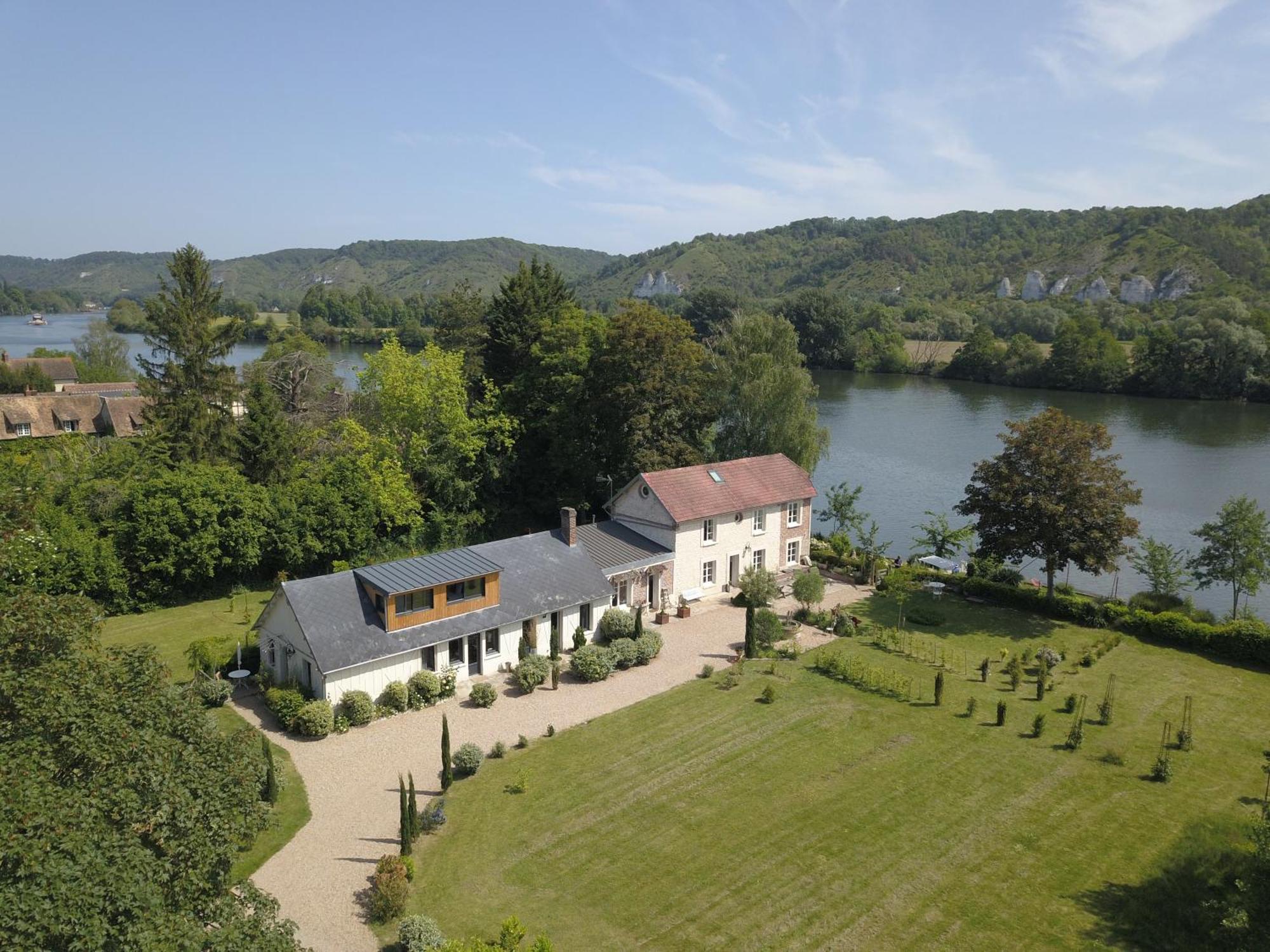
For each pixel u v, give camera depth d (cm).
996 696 3781
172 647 4334
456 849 2673
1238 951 2044
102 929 1262
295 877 2547
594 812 2875
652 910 2370
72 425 9700
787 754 3256
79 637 1828
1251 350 11994
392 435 6244
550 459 6675
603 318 7131
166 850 1536
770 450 6838
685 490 5088
